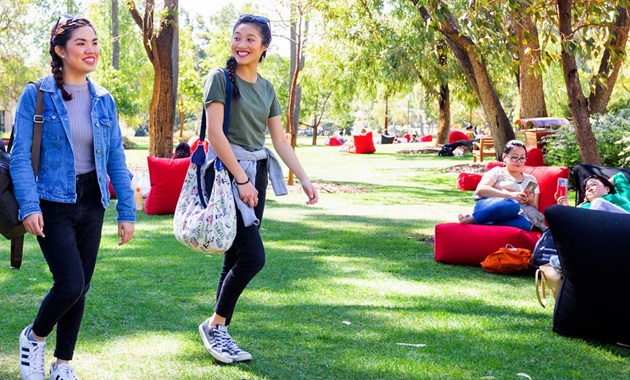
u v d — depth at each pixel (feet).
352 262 23.56
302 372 13.04
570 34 26.48
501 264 21.50
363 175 62.69
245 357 13.56
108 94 12.09
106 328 15.60
